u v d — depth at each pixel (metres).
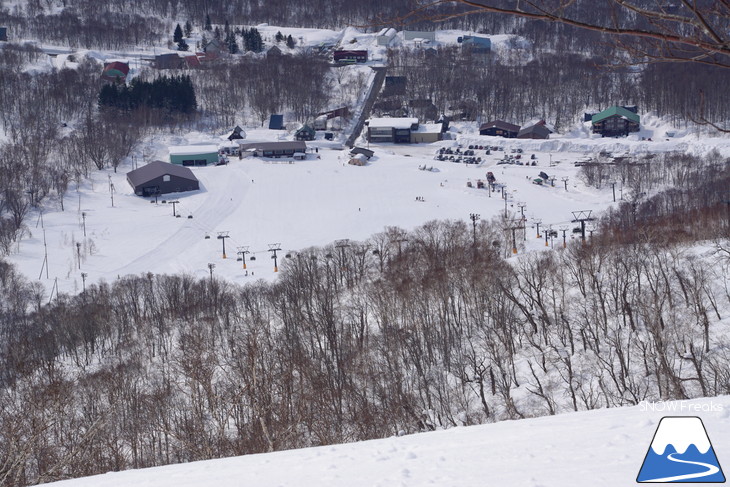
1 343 85.88
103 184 182.50
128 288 104.62
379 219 150.12
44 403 39.88
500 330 76.44
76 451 34.62
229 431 42.94
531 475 11.68
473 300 87.00
